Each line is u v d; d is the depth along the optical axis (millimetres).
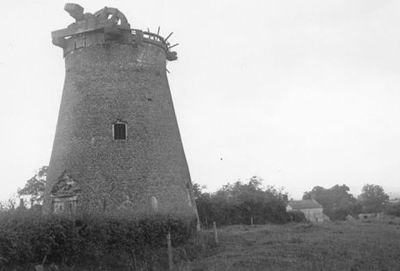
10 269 14008
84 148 26859
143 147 27312
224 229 36094
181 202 27891
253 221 46250
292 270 16328
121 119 27422
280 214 48438
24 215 14891
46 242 15016
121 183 26188
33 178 45719
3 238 13578
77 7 28672
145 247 18484
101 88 27859
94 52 28375
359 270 16266
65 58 29750
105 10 28328
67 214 16375
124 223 17703
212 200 45125
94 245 16562
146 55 29297
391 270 16141
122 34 28484
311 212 102125
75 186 26203
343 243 23516
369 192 120125
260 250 21688
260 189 55469
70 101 28406
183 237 21391
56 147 28234
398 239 25375
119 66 28297
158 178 27156
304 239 25891
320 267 16734
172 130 29562
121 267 17031
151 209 21203
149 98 28672
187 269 17422
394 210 79812
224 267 17344
